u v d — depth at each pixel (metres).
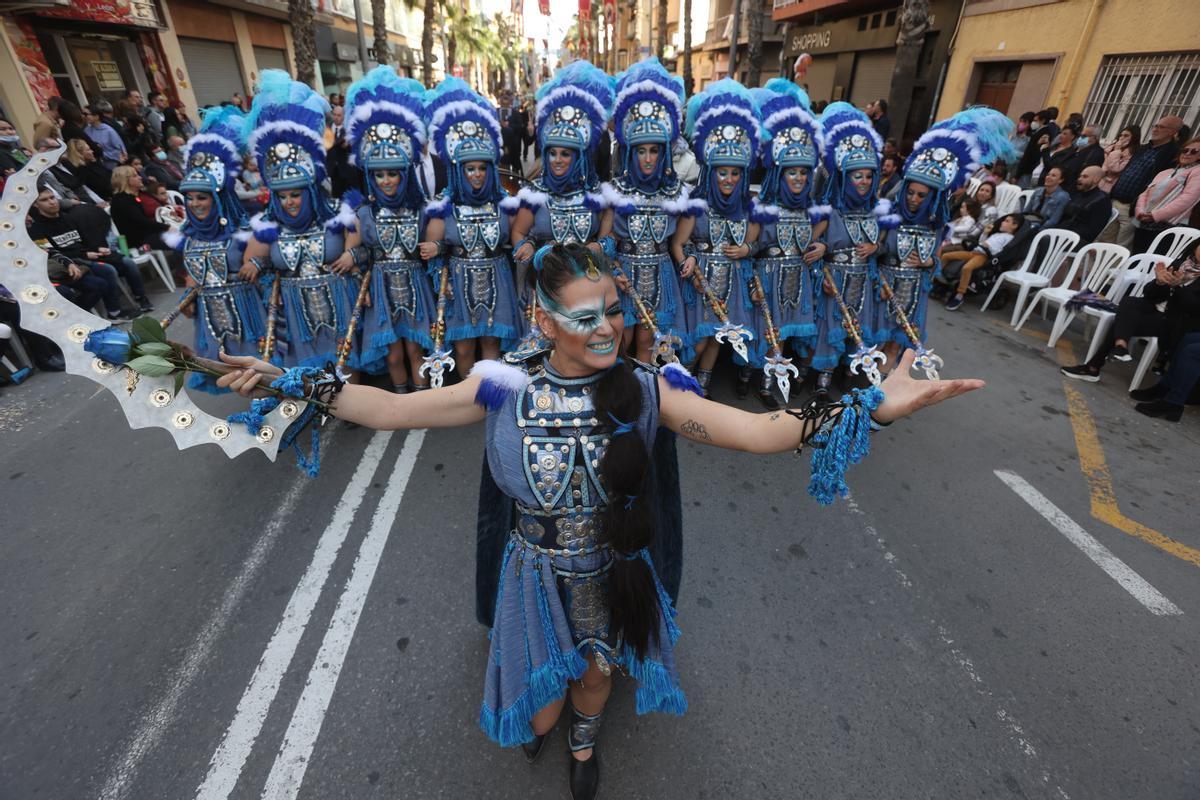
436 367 3.31
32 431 4.14
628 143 3.79
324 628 2.59
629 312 4.06
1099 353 4.92
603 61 43.56
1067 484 3.64
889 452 3.95
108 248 5.95
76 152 7.04
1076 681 2.38
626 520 1.51
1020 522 3.30
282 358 3.86
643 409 1.54
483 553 2.02
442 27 33.69
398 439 4.04
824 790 2.01
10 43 9.98
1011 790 2.01
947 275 7.00
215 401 4.54
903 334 4.34
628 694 2.32
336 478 3.63
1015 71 11.28
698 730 2.20
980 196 7.27
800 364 4.79
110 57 12.70
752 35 12.98
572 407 1.48
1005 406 4.58
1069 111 10.09
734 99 3.77
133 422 1.40
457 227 3.86
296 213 3.53
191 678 2.37
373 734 2.17
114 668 2.41
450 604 2.72
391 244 3.80
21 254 1.29
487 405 1.56
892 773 2.06
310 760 2.09
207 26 15.50
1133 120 9.11
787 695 2.32
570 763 2.07
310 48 10.94
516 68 61.66
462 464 3.78
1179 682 2.38
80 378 4.93
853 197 4.04
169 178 8.52
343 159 4.46
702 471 3.72
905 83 9.82
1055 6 10.13
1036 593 2.81
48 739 2.15
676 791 2.01
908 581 2.88
